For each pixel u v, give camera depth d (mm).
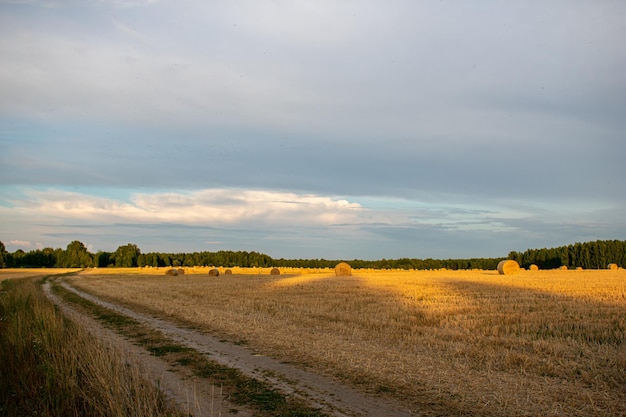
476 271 79688
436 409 8422
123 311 24188
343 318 18609
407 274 63531
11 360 10883
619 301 22969
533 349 12406
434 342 13594
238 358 12703
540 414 7965
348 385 9938
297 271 84312
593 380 9531
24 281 52625
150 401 8625
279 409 8695
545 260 110312
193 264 142500
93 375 9438
